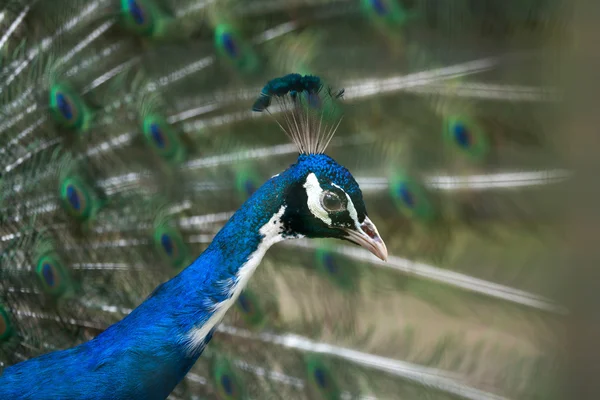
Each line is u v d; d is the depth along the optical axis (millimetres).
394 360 4621
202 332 4309
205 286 4309
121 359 4297
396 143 4723
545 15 4656
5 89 4559
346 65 4723
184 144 4664
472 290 4664
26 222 4535
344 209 4312
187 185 4660
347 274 4688
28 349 4512
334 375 4613
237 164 4680
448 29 4723
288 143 4695
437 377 4605
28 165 4551
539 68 4672
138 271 4590
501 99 4695
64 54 4586
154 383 4301
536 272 4648
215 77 4691
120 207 4594
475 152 4707
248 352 4629
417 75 4715
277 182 4312
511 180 4688
